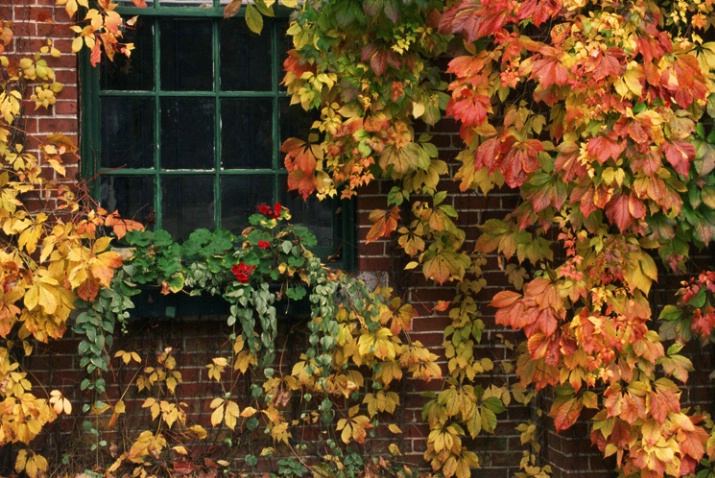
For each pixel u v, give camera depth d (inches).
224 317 199.8
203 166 204.2
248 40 205.0
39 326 182.2
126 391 196.5
